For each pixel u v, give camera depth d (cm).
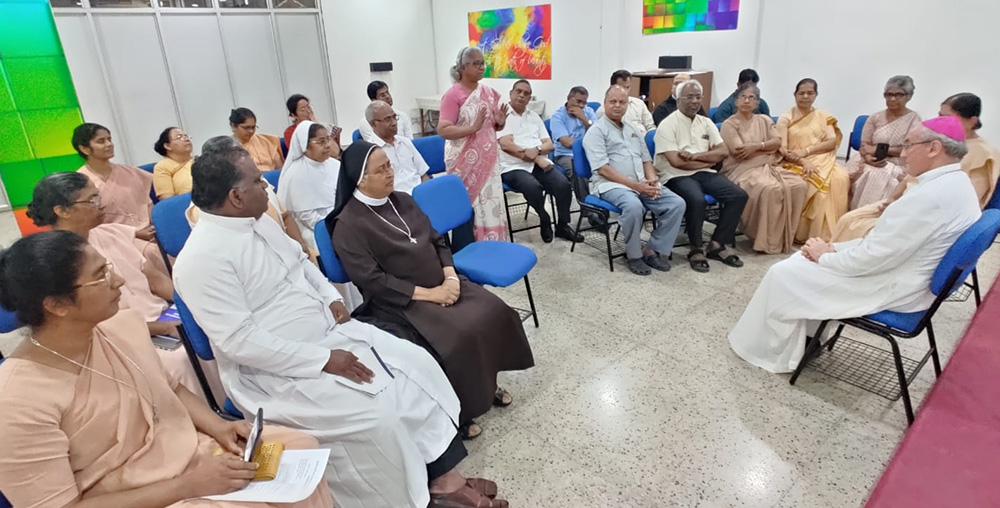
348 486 153
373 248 192
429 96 777
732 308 288
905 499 159
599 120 347
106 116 528
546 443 195
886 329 197
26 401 98
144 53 538
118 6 513
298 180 278
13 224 480
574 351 253
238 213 148
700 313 284
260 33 612
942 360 234
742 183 358
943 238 182
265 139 375
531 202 382
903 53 399
